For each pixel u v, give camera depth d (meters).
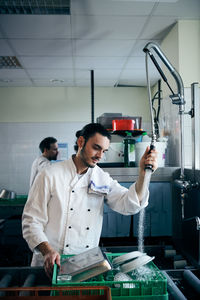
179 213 1.94
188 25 2.85
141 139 2.39
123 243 1.97
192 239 1.54
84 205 1.33
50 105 5.65
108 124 2.57
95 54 3.85
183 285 1.13
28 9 2.67
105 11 2.69
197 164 2.64
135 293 0.82
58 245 1.30
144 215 1.99
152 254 1.70
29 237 1.18
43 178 1.32
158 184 2.01
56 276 0.88
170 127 2.77
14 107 5.62
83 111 5.67
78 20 2.88
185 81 2.77
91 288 0.73
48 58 4.00
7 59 4.05
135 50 3.70
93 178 1.35
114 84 5.49
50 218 1.31
